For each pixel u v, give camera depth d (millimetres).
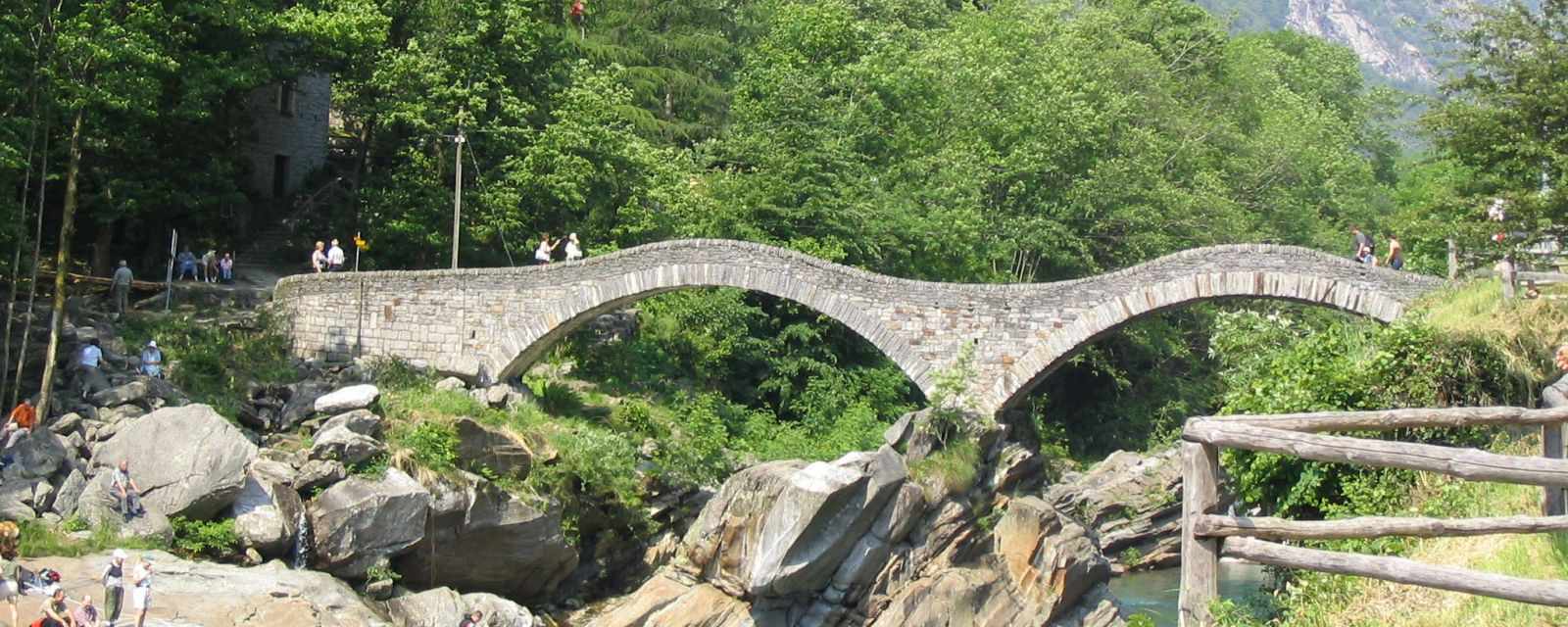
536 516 40250
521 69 55688
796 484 39188
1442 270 48469
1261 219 68125
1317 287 39875
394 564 37969
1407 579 13891
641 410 49000
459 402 44094
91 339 42938
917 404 57562
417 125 51875
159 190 49094
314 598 33469
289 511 36312
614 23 67938
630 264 46031
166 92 47094
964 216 58000
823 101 60469
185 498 35188
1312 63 98062
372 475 37844
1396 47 188750
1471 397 28219
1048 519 43625
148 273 51094
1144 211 60781
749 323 56688
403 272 47844
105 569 30469
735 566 40062
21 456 35375
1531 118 38938
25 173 41281
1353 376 28609
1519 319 30266
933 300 44062
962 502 42344
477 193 53094
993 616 41312
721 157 61219
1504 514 20250
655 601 40594
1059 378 64250
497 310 47188
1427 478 23656
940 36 72938
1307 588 21078
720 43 68750
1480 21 40188
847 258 56344
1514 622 16297
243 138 54281
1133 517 54125
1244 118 78562
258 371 45406
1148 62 72000
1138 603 46906
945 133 63594
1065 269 61531
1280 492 26906
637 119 63562
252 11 47250
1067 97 63125
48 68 40344
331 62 52281
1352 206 73062
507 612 37625
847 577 39812
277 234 55344
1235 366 42719
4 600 28828
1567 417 15398
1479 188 41031
